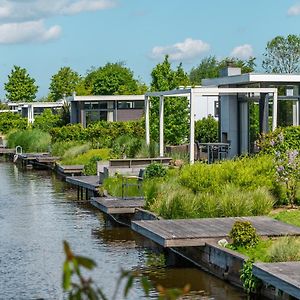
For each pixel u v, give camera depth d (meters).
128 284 2.50
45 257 14.15
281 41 62.91
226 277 11.56
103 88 66.06
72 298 2.35
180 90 23.09
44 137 42.31
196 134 31.34
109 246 15.16
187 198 15.38
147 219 16.12
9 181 30.70
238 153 25.91
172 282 11.73
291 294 8.83
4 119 59.69
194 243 12.23
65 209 21.38
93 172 27.22
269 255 10.88
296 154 16.09
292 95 24.58
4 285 11.88
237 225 12.03
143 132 33.72
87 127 40.94
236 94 25.94
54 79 79.69
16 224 18.59
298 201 16.09
